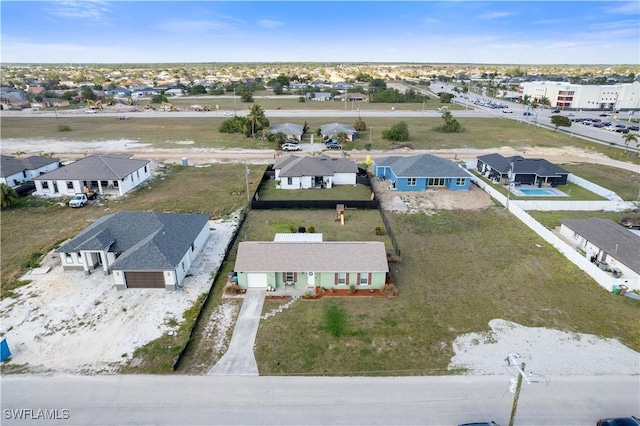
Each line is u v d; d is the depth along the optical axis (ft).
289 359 85.66
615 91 513.86
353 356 86.53
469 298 108.27
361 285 112.27
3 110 495.41
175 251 115.85
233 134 331.77
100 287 112.68
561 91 533.14
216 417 70.95
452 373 81.61
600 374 81.25
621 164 246.06
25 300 106.42
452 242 141.08
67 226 152.97
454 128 342.44
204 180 210.79
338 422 70.08
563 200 182.50
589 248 131.85
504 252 133.90
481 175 222.89
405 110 488.02
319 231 148.36
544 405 73.46
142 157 257.55
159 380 79.77
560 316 100.63
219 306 104.32
